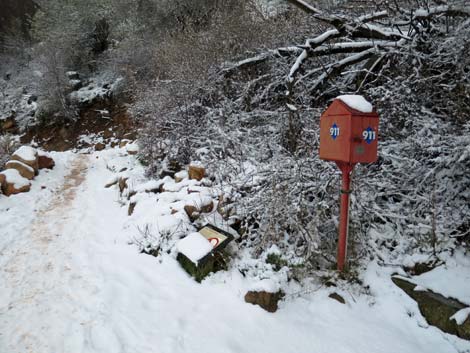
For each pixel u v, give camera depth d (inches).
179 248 134.1
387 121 157.6
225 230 142.6
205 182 184.1
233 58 253.8
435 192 135.0
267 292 108.0
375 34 177.9
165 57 272.8
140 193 203.3
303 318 106.1
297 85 213.2
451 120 149.3
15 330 102.0
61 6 573.3
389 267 124.0
